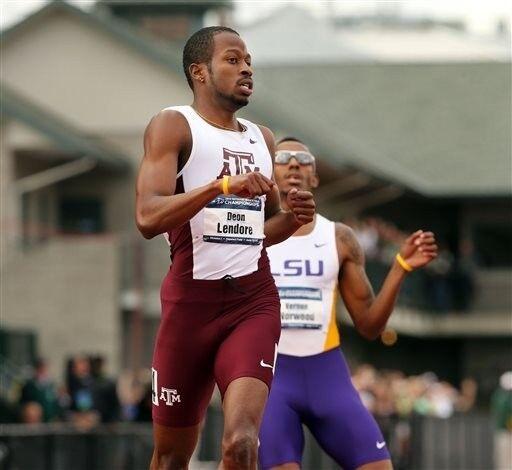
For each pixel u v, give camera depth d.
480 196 122.75
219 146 24.27
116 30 108.00
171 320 24.50
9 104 99.31
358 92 134.62
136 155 107.38
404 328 112.44
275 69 136.62
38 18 108.19
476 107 133.12
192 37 24.66
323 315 31.97
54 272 92.56
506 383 72.12
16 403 59.09
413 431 66.00
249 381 23.84
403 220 124.62
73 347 92.12
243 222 24.34
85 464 54.34
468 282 120.44
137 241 93.31
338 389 31.81
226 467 23.39
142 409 58.81
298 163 32.12
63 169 100.56
